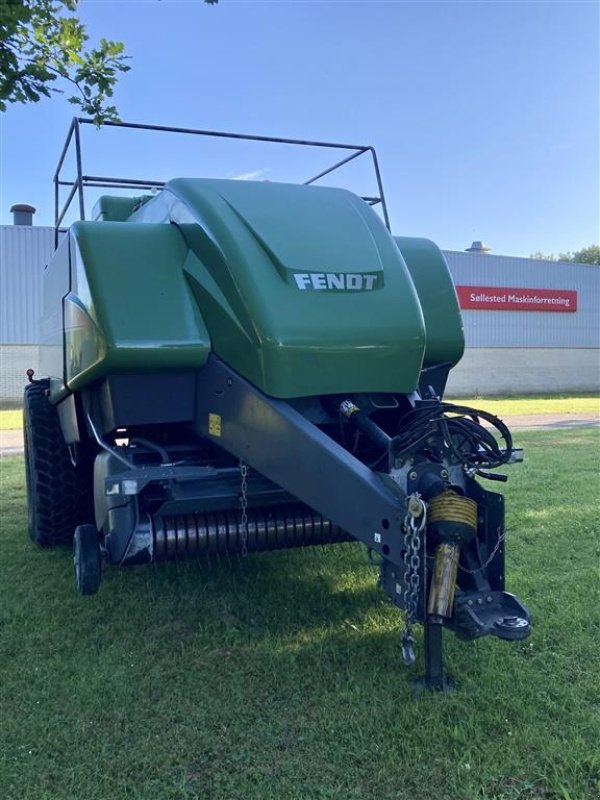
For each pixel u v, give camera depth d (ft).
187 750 8.63
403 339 10.43
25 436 17.62
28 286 80.02
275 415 9.75
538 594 13.41
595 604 12.81
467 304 103.04
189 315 10.39
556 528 18.08
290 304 9.94
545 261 108.88
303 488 9.70
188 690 10.06
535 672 10.27
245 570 14.93
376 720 9.09
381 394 10.80
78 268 11.02
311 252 10.43
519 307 107.14
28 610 12.98
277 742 8.76
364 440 10.64
